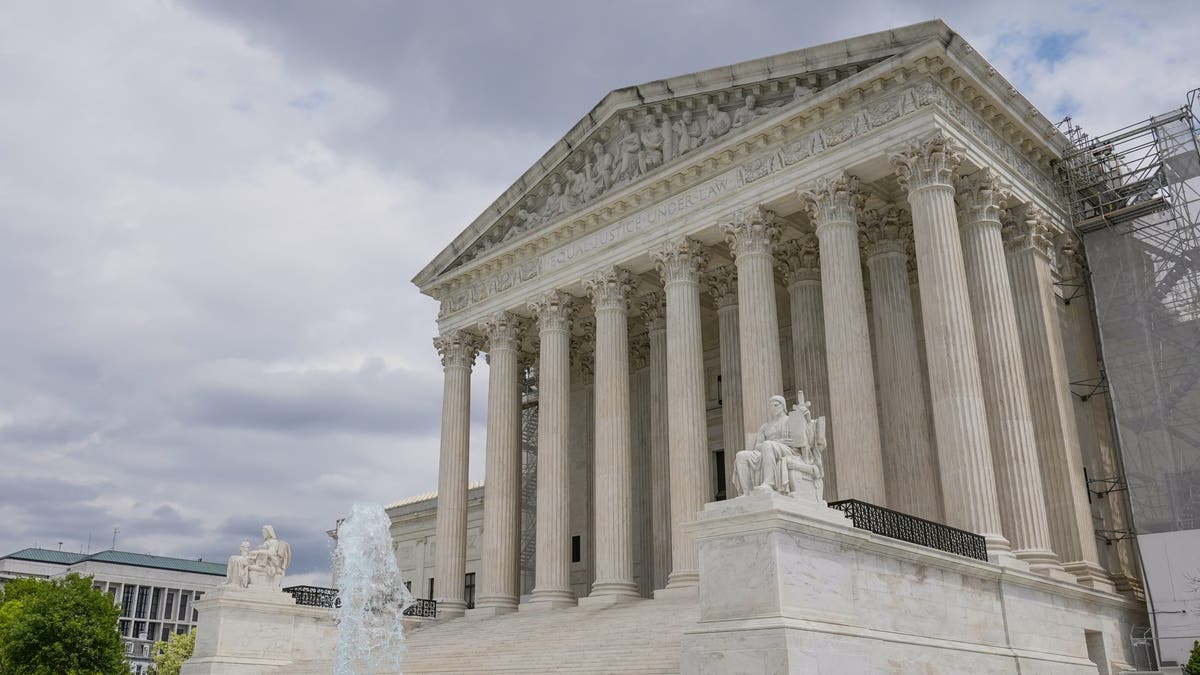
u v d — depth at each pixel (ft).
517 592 176.86
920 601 95.35
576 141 177.47
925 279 124.67
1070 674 109.91
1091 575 125.29
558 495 167.22
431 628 165.17
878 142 133.39
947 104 131.54
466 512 187.21
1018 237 141.49
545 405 172.65
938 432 119.65
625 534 154.71
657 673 95.55
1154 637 128.36
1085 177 153.48
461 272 195.21
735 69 152.25
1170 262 142.20
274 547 154.81
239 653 145.18
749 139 147.64
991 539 112.37
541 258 181.98
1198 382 135.33
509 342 186.60
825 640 81.41
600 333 165.68
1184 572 128.88
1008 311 128.26
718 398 189.98
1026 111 142.72
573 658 111.24
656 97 163.43
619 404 160.76
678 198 158.61
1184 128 146.20
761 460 90.63
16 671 215.10
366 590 161.68
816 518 86.07
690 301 154.20
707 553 86.74
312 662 146.92
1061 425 132.36
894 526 99.86
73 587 240.73
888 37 133.90
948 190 127.03
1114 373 141.90
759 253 145.48
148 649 457.27
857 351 129.70
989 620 103.45
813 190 139.23
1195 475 132.26
